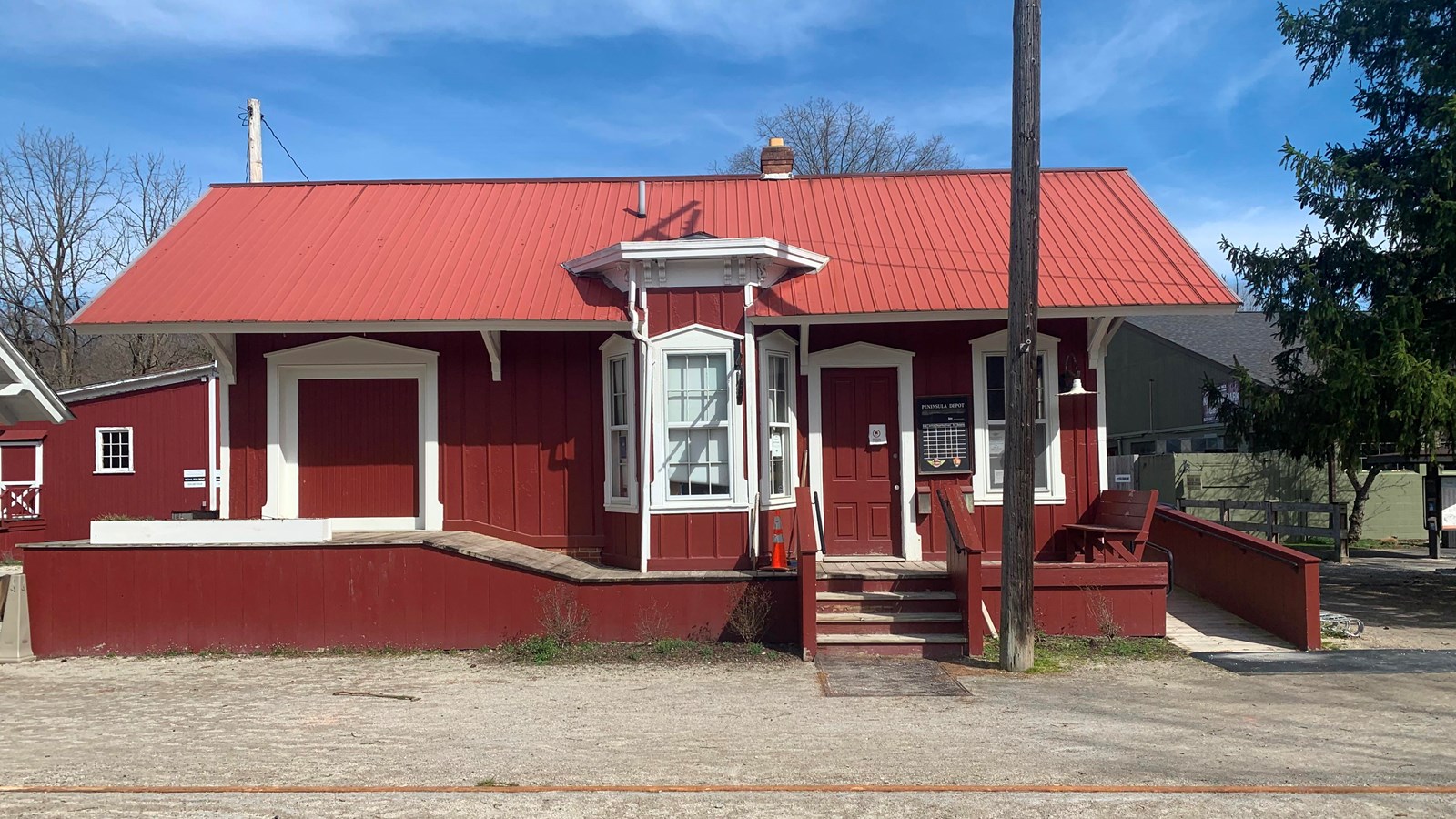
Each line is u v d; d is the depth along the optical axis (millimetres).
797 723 7227
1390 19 12883
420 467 11906
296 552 10391
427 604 10344
